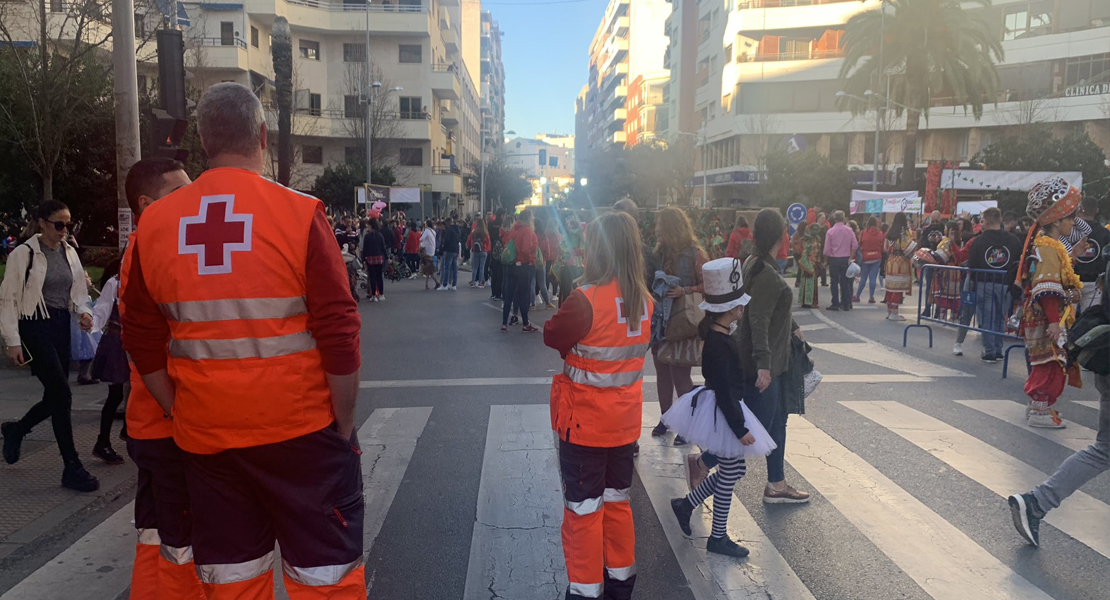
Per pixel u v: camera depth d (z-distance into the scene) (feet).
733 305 12.87
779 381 15.64
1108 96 132.46
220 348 7.40
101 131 62.75
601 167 224.94
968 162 145.89
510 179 243.60
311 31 158.61
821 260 58.95
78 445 19.71
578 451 11.11
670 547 14.10
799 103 163.12
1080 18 138.21
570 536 11.16
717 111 183.73
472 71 285.84
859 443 20.16
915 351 34.55
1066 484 13.75
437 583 12.67
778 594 12.32
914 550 13.88
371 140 150.00
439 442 20.38
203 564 7.86
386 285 74.02
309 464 7.73
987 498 16.35
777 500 16.07
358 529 8.23
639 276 11.27
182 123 23.41
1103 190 107.96
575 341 10.99
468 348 35.58
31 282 15.92
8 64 57.16
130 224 25.09
